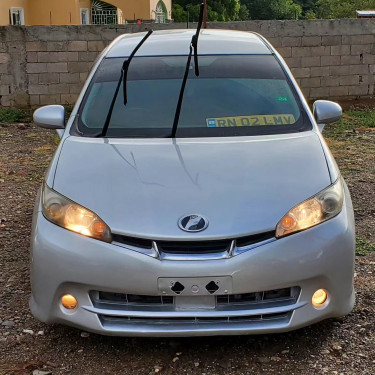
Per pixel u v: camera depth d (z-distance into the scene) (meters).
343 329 3.30
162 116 3.76
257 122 3.72
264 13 60.25
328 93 11.08
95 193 3.03
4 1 17.33
